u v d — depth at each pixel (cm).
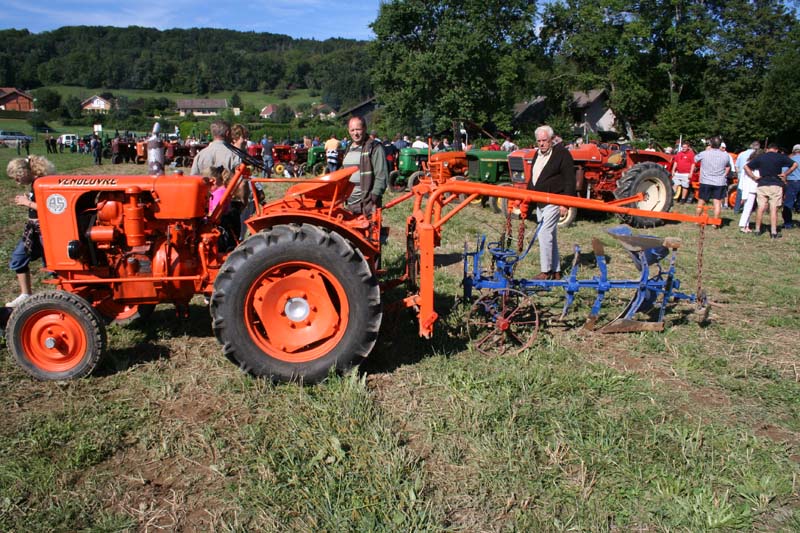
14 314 387
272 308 385
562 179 613
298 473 294
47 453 314
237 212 544
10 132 5691
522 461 302
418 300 432
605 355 453
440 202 433
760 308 576
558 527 260
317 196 422
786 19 3897
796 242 919
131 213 399
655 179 1037
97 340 392
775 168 945
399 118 4188
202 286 421
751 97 3731
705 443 326
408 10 4000
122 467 305
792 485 291
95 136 2770
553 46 4591
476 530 260
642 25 4012
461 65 3881
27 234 473
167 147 2622
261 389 378
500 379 392
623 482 292
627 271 706
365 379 384
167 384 385
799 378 415
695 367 429
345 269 377
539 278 635
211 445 321
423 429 337
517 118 4788
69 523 264
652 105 4275
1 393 379
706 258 791
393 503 273
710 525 264
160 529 261
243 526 262
